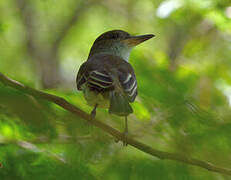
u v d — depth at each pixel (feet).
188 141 27.48
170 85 33.63
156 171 26.05
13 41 93.09
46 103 30.30
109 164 27.78
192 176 26.48
